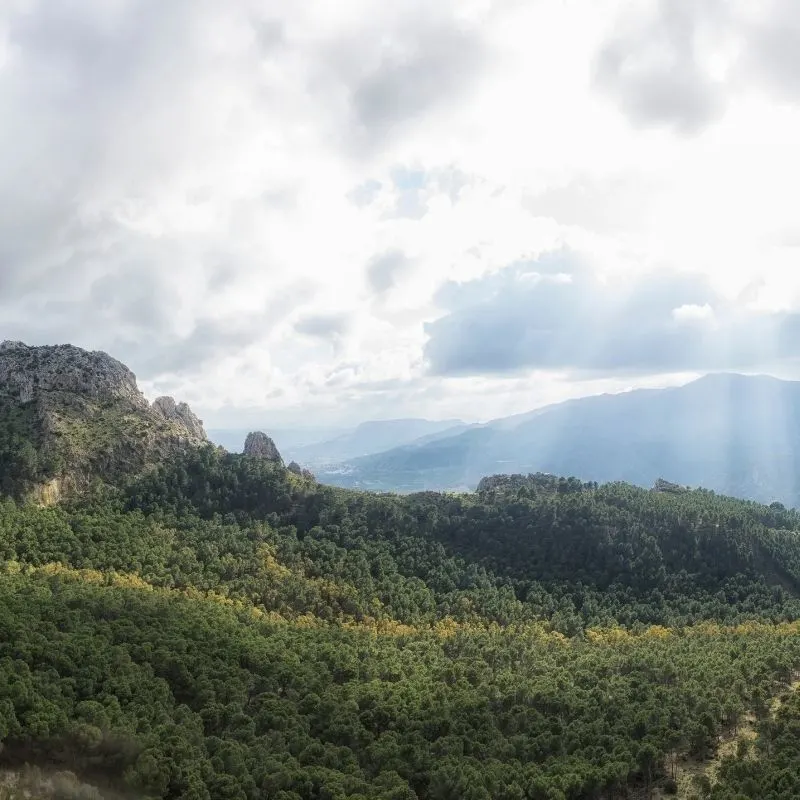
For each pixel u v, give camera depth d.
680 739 124.75
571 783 107.19
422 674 155.62
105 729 97.44
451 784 103.69
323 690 134.62
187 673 124.38
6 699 96.44
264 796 97.12
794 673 161.12
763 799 99.12
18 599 138.62
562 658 174.75
